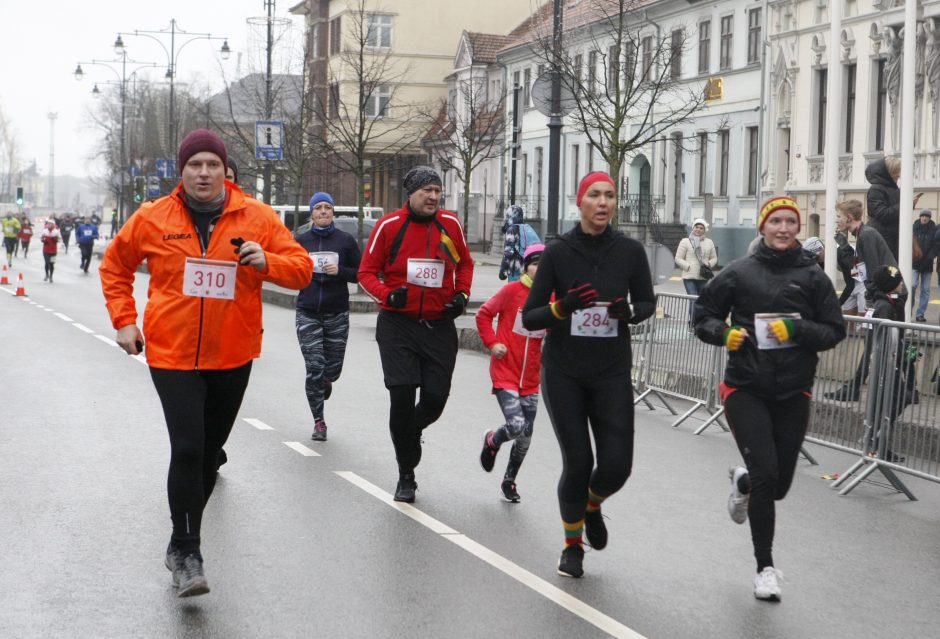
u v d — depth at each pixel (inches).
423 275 327.3
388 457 399.2
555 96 842.2
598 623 233.6
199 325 243.9
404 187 333.1
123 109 3011.8
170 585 252.2
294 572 263.3
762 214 274.8
